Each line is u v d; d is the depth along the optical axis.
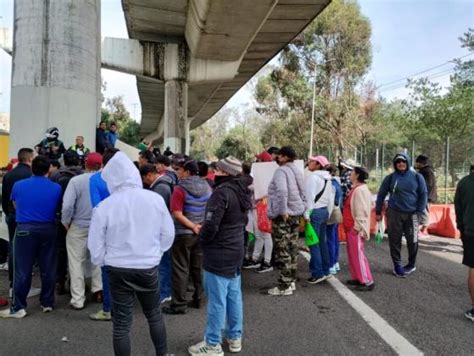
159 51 22.06
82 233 5.89
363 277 7.04
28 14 10.26
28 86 10.26
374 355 4.66
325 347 4.85
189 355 4.60
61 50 10.34
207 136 98.62
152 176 6.18
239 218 4.56
